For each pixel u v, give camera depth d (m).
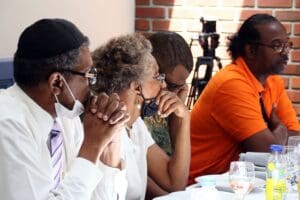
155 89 4.11
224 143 5.41
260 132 5.23
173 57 4.64
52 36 3.02
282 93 5.98
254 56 5.43
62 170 3.37
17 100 3.04
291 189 4.01
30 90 3.06
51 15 5.78
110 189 3.52
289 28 7.15
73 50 3.03
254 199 3.78
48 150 3.08
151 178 4.57
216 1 7.31
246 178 3.71
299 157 4.17
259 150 5.22
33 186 2.84
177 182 4.52
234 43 5.57
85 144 3.08
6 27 5.14
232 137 5.36
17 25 5.27
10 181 2.81
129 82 3.88
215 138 5.44
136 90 3.95
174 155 4.54
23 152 2.87
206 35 6.86
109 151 3.57
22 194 2.81
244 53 5.49
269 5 7.18
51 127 3.12
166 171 4.54
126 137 4.06
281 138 5.59
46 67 3.01
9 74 4.95
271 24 5.42
